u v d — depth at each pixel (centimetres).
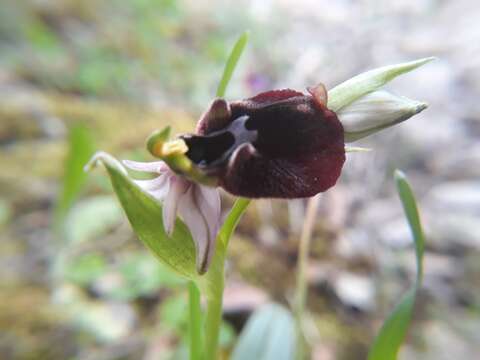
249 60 17
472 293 9
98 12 19
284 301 8
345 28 21
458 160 13
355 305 8
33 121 11
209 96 15
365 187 12
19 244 8
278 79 16
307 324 7
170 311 7
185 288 7
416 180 13
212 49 17
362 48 19
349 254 9
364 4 25
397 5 24
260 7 23
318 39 20
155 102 14
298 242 9
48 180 10
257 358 6
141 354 7
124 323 7
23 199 9
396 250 10
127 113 13
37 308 7
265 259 8
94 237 8
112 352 7
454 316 8
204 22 21
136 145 11
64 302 7
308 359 7
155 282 7
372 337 7
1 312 7
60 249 8
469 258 10
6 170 10
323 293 8
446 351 8
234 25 21
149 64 16
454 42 20
